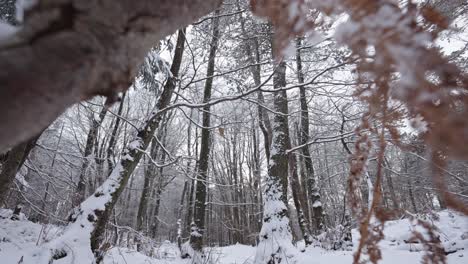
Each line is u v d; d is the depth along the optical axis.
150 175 14.41
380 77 0.55
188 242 8.01
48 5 0.38
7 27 0.43
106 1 0.39
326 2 0.55
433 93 0.52
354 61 0.58
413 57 0.52
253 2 0.66
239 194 21.36
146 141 5.40
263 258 4.79
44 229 6.25
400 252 5.34
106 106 0.45
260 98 7.16
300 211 8.79
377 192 0.88
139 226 13.68
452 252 5.46
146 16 0.43
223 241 25.30
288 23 0.62
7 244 5.75
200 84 8.88
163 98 5.68
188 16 0.51
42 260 3.68
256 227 20.45
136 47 0.44
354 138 6.06
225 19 6.32
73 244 4.05
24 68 0.36
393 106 0.58
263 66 7.56
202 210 8.37
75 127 10.37
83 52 0.39
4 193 4.99
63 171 9.07
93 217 4.45
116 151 11.54
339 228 7.35
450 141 0.53
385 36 0.52
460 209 0.63
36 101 0.38
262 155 20.61
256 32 6.45
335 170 14.98
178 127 18.78
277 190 5.58
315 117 7.83
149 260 5.79
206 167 8.69
